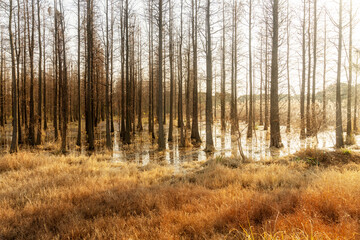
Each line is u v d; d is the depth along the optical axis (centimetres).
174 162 1178
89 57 1666
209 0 1495
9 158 950
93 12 1644
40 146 1648
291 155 1100
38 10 1700
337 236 274
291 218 346
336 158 966
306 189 489
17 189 599
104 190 591
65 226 384
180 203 485
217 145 1705
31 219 420
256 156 1247
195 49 1872
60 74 1914
